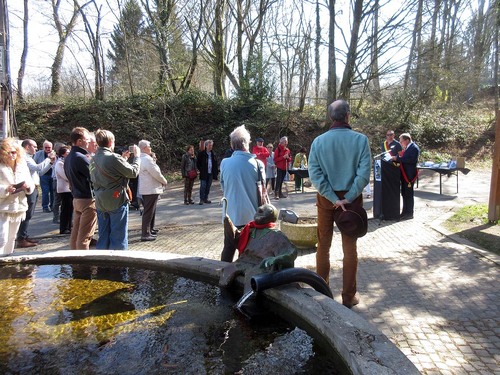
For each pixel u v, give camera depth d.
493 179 7.08
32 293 3.38
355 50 15.22
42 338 2.61
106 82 22.22
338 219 3.53
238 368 2.21
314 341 2.50
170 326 2.75
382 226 7.46
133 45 20.83
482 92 25.41
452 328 3.38
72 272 3.91
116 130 19.12
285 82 22.48
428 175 15.05
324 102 23.03
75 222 5.60
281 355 2.35
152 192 7.07
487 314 3.62
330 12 16.06
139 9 20.94
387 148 9.48
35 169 7.02
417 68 16.69
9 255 4.16
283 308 2.87
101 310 3.03
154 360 2.31
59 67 21.58
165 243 6.89
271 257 3.07
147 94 20.33
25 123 18.44
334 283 4.52
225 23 22.55
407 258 5.38
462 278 4.54
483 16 21.31
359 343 2.13
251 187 4.11
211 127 20.03
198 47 20.62
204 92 20.92
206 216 9.44
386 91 19.70
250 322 2.79
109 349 2.45
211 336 2.60
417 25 14.35
